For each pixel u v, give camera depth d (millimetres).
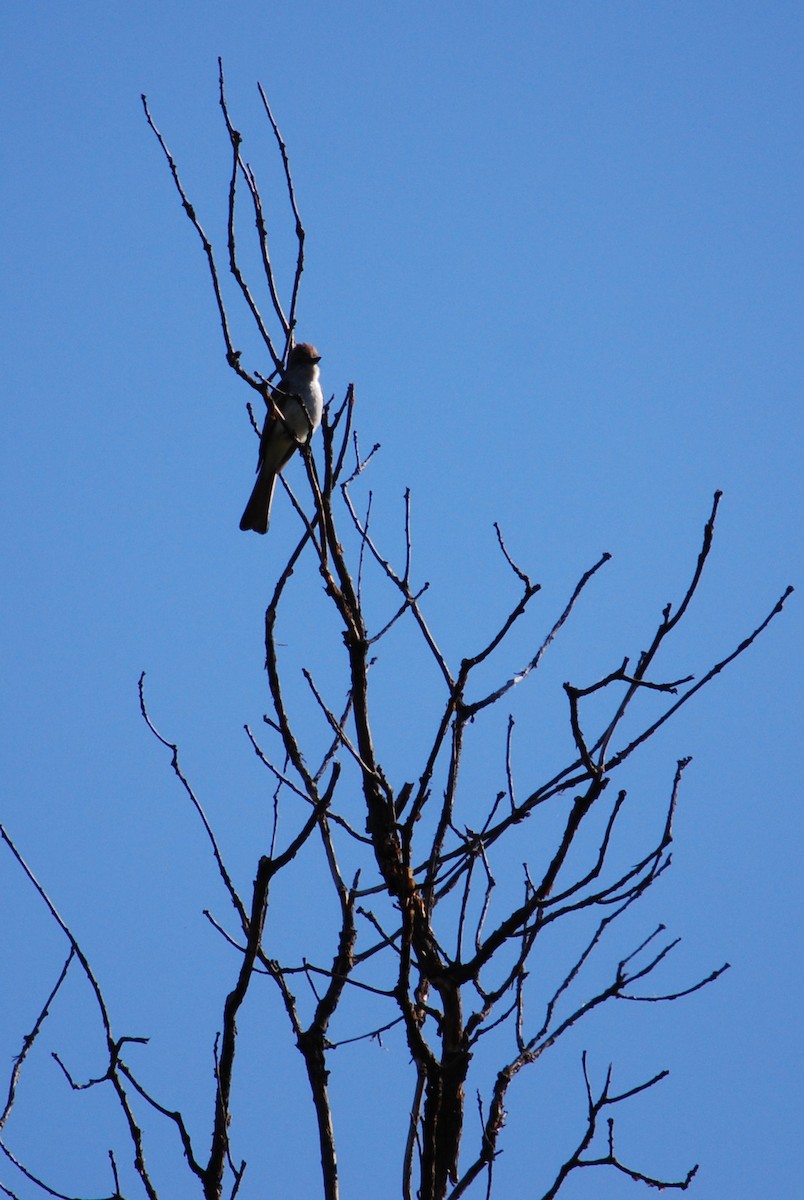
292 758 10109
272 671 10109
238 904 9352
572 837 9188
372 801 10164
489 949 9477
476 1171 8625
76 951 8750
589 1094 9352
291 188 9594
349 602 10164
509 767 10273
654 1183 9109
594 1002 9594
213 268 9500
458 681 9281
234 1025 8500
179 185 9453
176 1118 8258
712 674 9148
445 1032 9633
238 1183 7902
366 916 9516
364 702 10258
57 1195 8141
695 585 9039
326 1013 9352
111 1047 8391
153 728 9984
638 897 9461
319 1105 8953
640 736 9125
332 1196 8586
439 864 9789
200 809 9734
